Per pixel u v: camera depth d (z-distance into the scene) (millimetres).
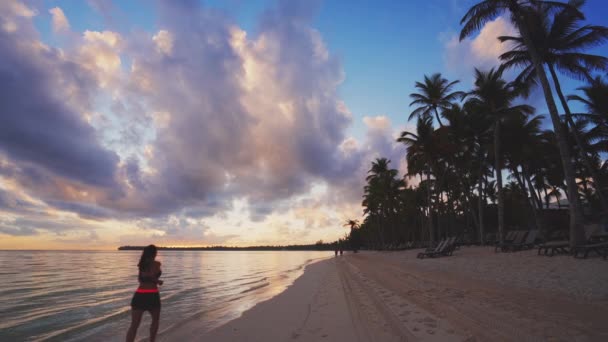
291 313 8758
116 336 8016
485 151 30953
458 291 9258
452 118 31438
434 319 6414
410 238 80188
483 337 5016
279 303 10594
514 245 18609
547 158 34344
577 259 12078
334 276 19125
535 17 18250
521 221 49688
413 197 55406
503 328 5332
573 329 4988
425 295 9141
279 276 24359
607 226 16297
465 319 6121
